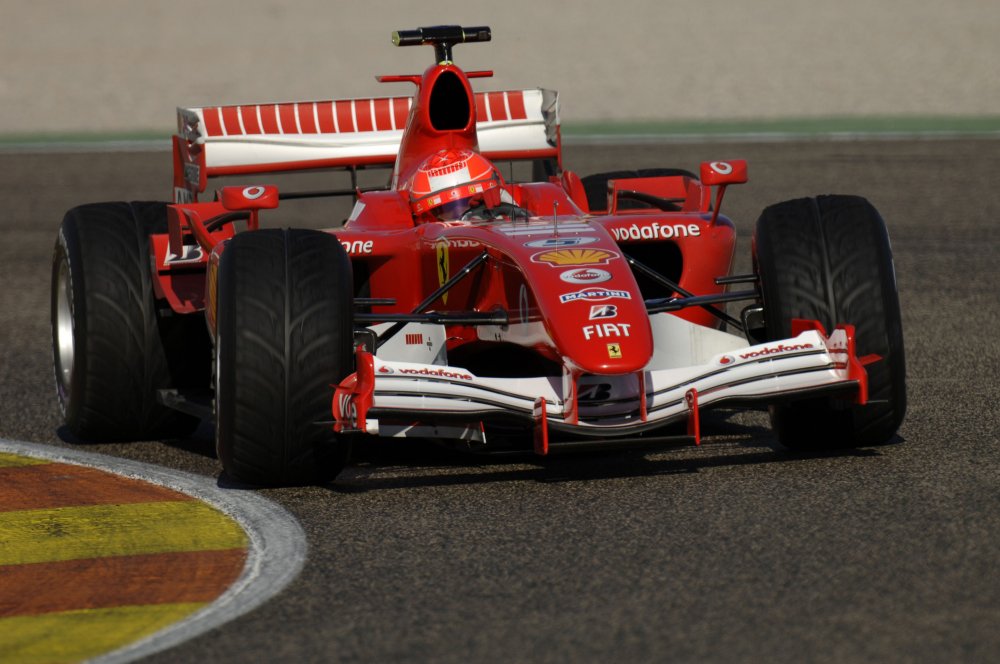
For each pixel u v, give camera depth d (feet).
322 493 68.54
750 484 66.44
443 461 74.69
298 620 51.08
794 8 514.27
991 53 386.11
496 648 47.44
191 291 82.23
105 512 67.62
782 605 50.26
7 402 96.63
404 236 79.20
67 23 544.21
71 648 49.32
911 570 53.31
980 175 201.46
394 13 550.77
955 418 79.97
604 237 72.28
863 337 69.92
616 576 54.13
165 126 310.24
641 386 65.26
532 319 68.18
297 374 66.44
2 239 173.58
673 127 280.10
